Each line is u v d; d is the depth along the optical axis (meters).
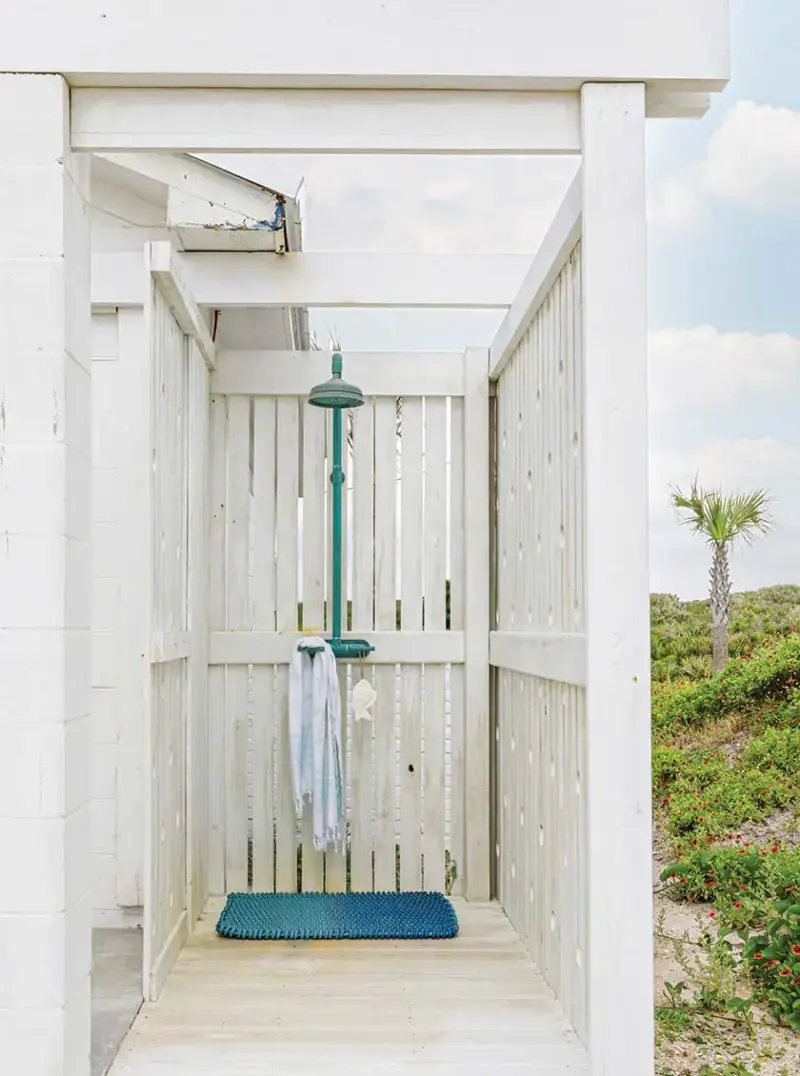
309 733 4.29
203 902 4.29
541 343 3.54
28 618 2.24
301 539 4.97
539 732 3.53
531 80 2.38
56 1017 2.20
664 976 3.94
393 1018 3.03
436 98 2.42
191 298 3.71
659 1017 3.49
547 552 3.43
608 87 2.40
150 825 3.12
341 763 4.36
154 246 3.12
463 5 2.35
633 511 2.43
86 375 2.46
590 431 2.44
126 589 4.16
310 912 4.10
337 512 4.49
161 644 3.23
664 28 2.38
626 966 2.37
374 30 2.34
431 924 3.95
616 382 2.44
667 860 4.96
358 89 2.41
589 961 2.38
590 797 2.40
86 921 2.40
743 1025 3.47
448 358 4.63
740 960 3.89
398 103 2.41
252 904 4.21
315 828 4.23
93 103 2.37
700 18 2.38
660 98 2.50
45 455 2.26
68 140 2.34
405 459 4.64
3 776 2.22
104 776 4.13
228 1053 2.75
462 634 4.56
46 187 2.28
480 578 4.54
